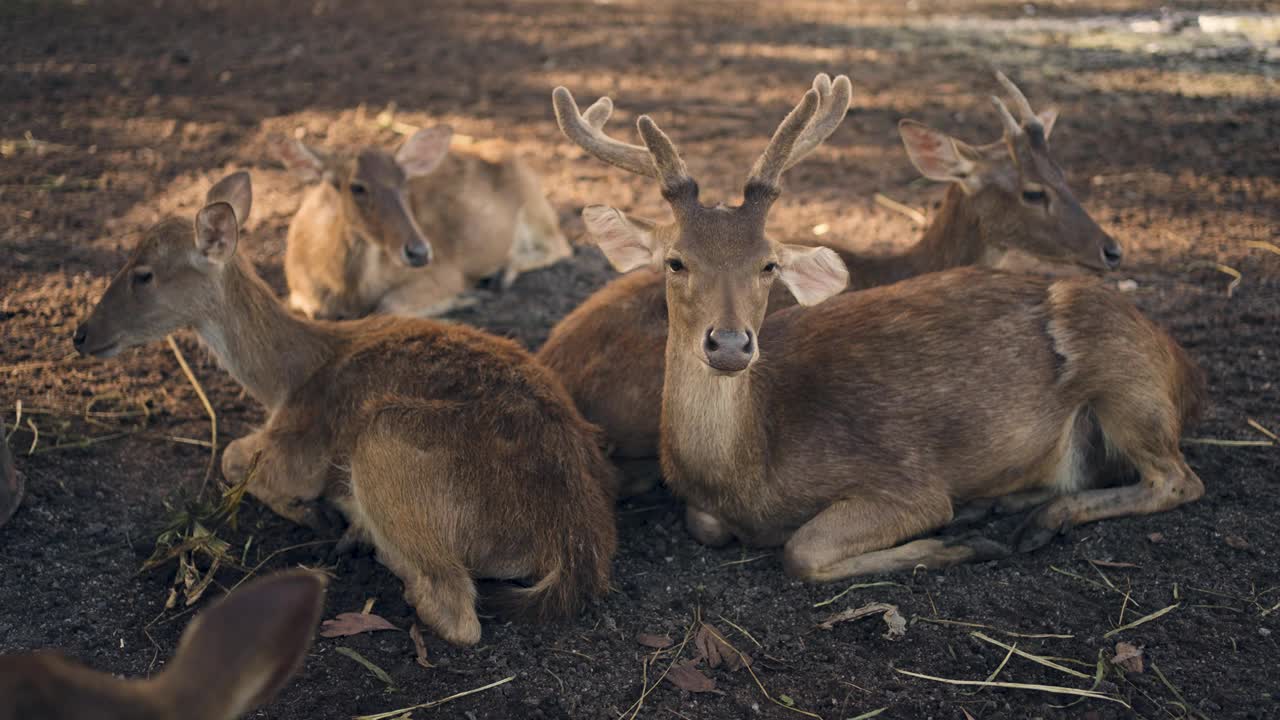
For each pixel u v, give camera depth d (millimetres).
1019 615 3863
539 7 16016
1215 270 6676
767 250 3686
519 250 7316
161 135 9125
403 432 3879
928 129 5617
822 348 4379
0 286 6289
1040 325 4387
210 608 1796
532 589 3805
